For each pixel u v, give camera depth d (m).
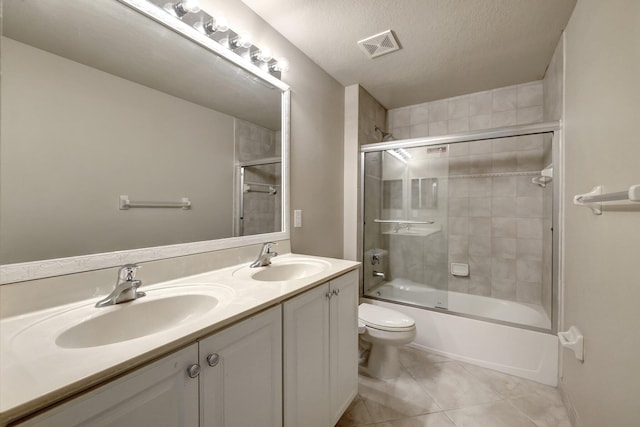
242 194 1.47
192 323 0.70
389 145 2.37
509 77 2.30
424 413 1.50
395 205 2.61
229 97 1.40
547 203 2.02
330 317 1.27
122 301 0.88
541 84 2.35
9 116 0.75
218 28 1.26
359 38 1.76
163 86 1.12
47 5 0.83
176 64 1.17
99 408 0.52
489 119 2.55
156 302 0.92
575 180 1.44
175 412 0.64
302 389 1.08
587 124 1.26
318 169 2.08
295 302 1.03
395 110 3.03
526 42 1.80
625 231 0.89
